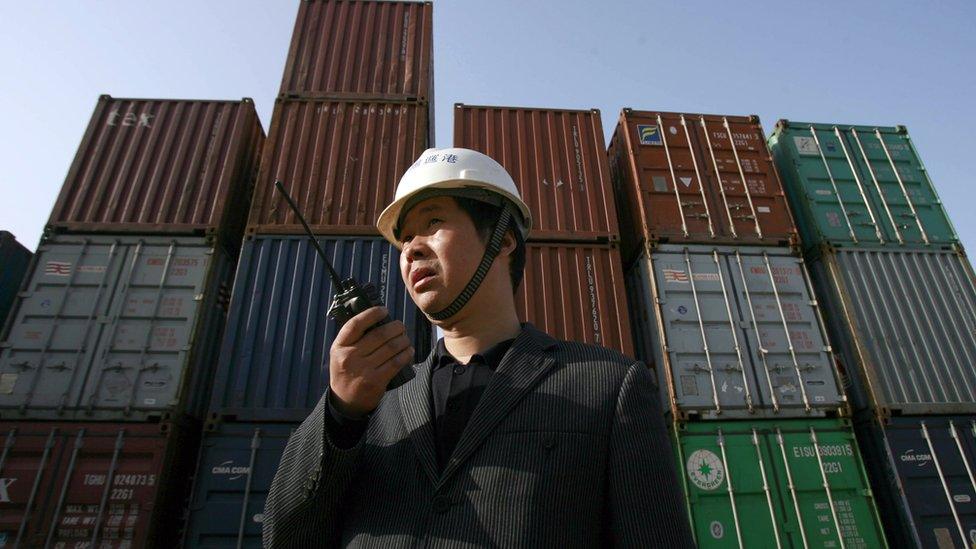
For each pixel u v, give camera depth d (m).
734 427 5.27
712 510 4.83
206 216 6.02
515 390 1.07
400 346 1.03
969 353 6.05
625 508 0.94
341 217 6.14
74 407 4.75
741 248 6.46
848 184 7.35
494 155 6.99
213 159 6.44
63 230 5.71
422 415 1.14
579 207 6.70
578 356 1.16
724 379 5.52
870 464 5.61
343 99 7.14
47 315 5.18
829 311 6.51
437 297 1.22
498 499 0.92
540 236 6.36
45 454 4.52
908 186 7.42
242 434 4.81
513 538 0.88
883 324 6.17
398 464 1.07
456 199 1.31
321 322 5.40
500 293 1.32
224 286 6.09
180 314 5.35
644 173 6.94
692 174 7.00
